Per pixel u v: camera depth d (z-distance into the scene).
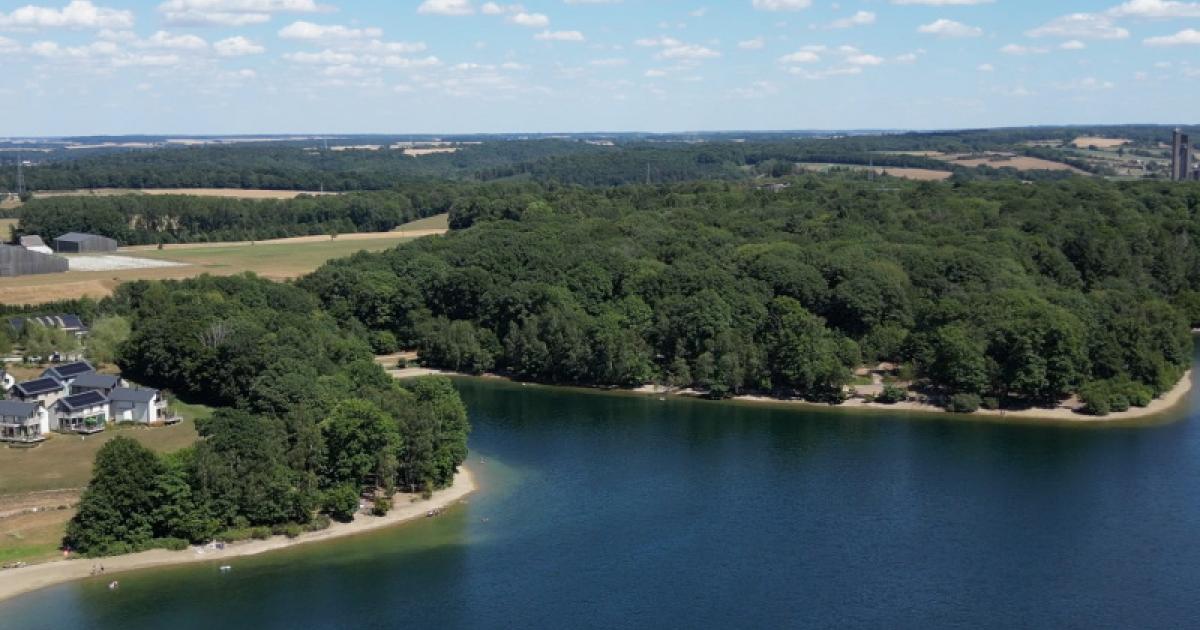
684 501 185.50
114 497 158.88
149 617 138.88
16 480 181.38
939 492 190.00
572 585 150.62
